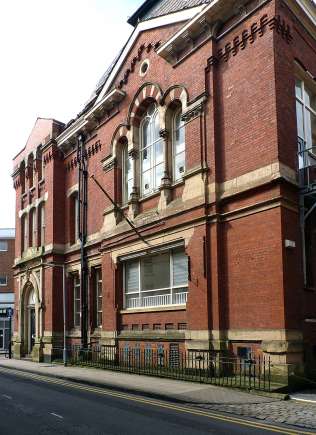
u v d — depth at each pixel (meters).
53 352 25.62
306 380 13.58
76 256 25.53
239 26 16.31
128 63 21.59
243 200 15.43
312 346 14.61
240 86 16.06
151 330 18.75
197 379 14.94
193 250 16.67
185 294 17.62
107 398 12.81
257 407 11.18
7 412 10.76
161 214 18.50
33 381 17.34
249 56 15.89
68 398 12.84
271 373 13.57
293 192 14.83
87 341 23.67
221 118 16.64
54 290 26.34
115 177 22.05
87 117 24.00
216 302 15.58
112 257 21.53
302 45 16.66
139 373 17.47
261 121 15.16
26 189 31.36
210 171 16.52
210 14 16.81
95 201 23.94
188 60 18.05
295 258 14.50
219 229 16.00
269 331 14.00
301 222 14.92
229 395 12.64
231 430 8.84
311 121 17.42
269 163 14.70
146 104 20.70
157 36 20.00
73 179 26.61
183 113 17.91
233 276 15.41
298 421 9.64
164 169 18.91
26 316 30.00
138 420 9.79
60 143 27.16
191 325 16.34
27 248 30.44
